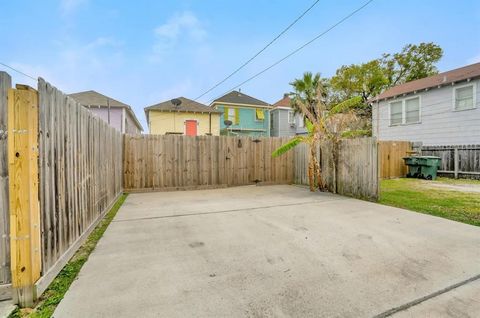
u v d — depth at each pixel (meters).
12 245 1.78
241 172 8.29
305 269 2.36
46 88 2.13
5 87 1.87
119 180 6.33
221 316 1.68
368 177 5.79
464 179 9.20
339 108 6.65
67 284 2.09
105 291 1.98
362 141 5.92
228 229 3.62
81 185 3.09
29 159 1.84
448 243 3.00
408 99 12.56
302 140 7.00
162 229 3.64
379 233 3.38
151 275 2.25
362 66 21.03
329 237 3.24
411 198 5.79
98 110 13.62
